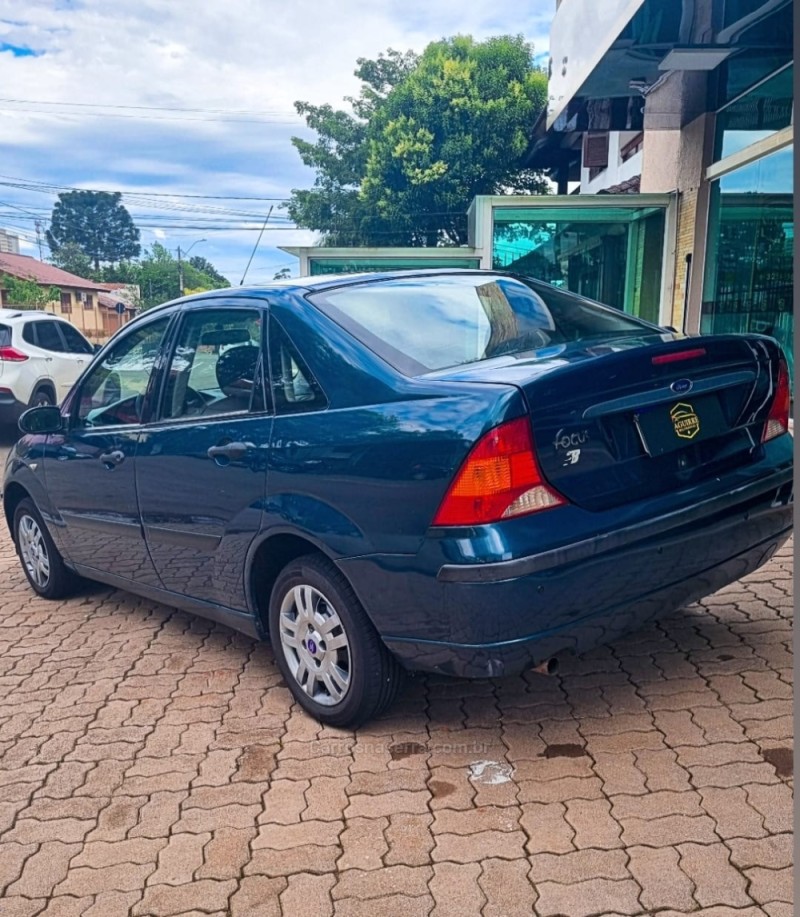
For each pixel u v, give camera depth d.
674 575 2.93
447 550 2.63
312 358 3.20
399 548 2.78
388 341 3.15
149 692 3.76
